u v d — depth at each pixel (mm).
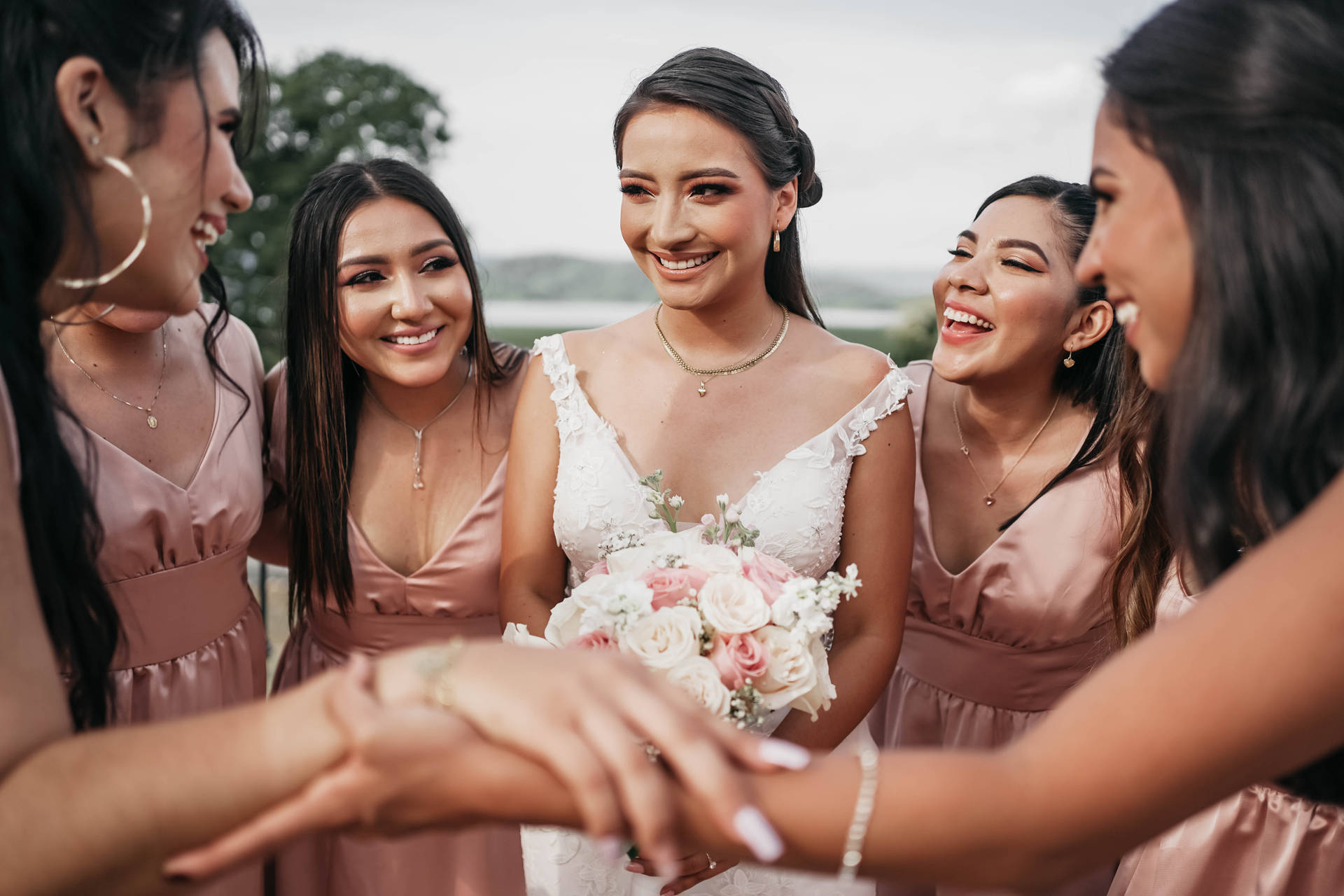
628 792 768
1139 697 799
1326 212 902
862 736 2473
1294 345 936
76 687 1298
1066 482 2566
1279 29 927
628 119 2229
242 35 1295
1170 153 964
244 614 2717
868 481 2361
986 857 803
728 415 2389
